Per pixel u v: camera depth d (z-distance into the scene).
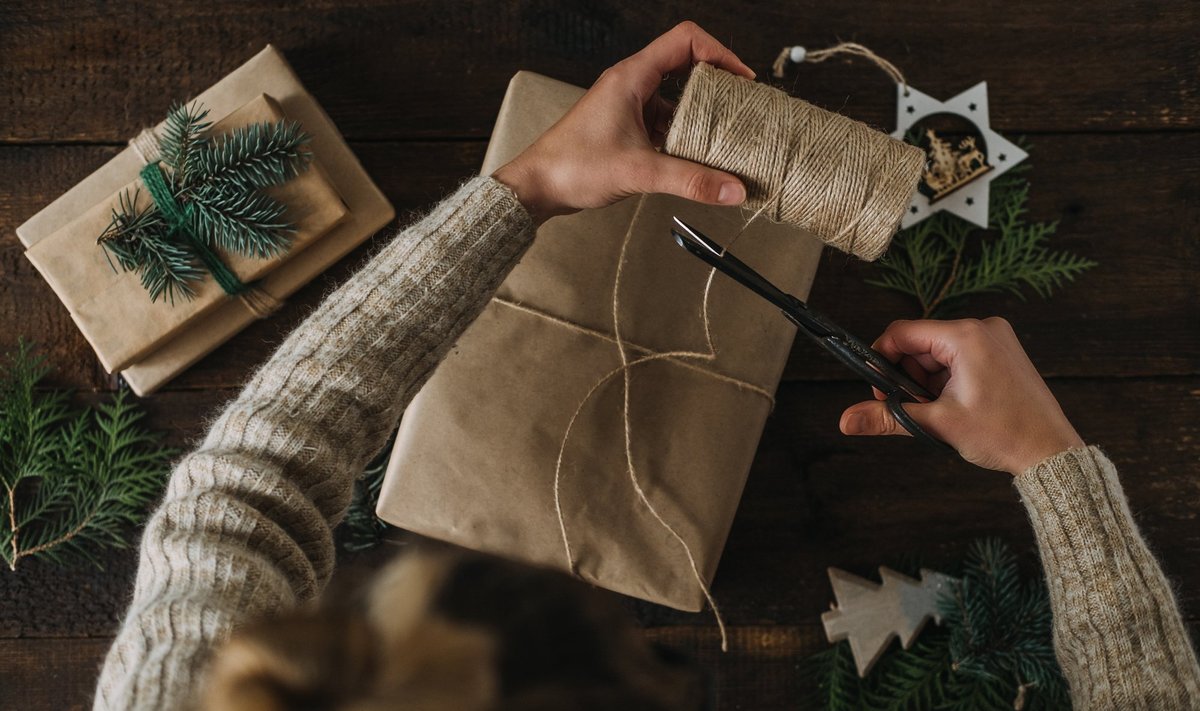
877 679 1.06
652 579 0.91
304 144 0.97
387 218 1.03
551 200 0.73
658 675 0.30
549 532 0.91
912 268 1.09
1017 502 1.09
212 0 1.09
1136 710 0.59
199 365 1.07
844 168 0.70
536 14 1.11
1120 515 0.67
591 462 0.90
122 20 1.09
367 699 0.25
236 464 0.53
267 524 0.51
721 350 0.92
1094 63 1.11
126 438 1.05
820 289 1.10
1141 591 0.63
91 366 1.07
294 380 0.58
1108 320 1.10
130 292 0.98
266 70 1.03
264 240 0.94
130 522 1.07
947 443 0.75
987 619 1.01
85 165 1.08
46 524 1.06
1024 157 1.08
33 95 1.08
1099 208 1.11
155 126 1.05
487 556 0.30
